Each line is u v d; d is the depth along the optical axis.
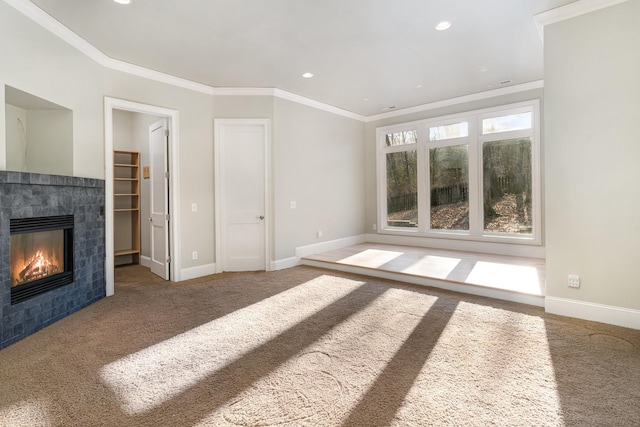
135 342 2.58
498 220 5.47
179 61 3.91
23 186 2.69
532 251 5.07
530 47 3.67
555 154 3.01
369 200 6.93
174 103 4.41
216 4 2.77
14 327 2.60
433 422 1.64
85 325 2.93
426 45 3.60
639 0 2.62
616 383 1.95
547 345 2.44
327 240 5.97
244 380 2.04
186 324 2.94
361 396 1.86
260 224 5.02
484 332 2.69
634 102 2.67
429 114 5.98
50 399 1.85
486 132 5.48
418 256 5.30
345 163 6.38
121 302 3.56
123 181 5.75
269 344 2.53
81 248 3.37
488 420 1.65
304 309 3.30
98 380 2.04
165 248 4.51
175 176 4.43
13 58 2.67
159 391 1.93
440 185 6.05
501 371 2.10
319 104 5.74
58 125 3.35
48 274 3.03
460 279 3.89
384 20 3.08
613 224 2.78
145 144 5.48
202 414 1.72
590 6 2.79
